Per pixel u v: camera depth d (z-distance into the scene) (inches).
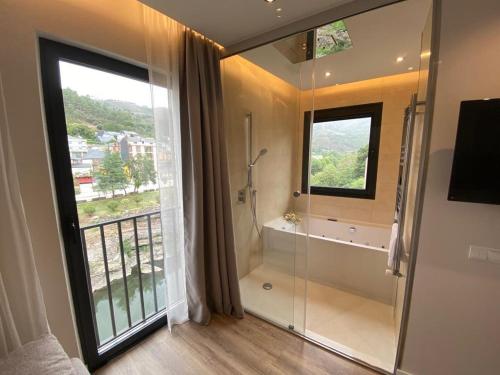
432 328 53.0
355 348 68.9
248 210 99.5
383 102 110.8
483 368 49.4
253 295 91.7
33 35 44.8
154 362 63.7
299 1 53.1
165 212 69.4
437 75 46.1
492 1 40.4
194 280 75.6
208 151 72.1
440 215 49.0
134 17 59.5
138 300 77.9
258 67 89.2
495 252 45.3
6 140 40.7
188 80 66.6
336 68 96.2
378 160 115.5
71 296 56.4
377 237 115.7
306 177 94.3
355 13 54.1
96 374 60.0
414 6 53.9
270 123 97.1
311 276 105.3
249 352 67.0
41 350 37.6
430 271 51.4
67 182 53.6
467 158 44.0
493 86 42.2
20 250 43.0
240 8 55.7
